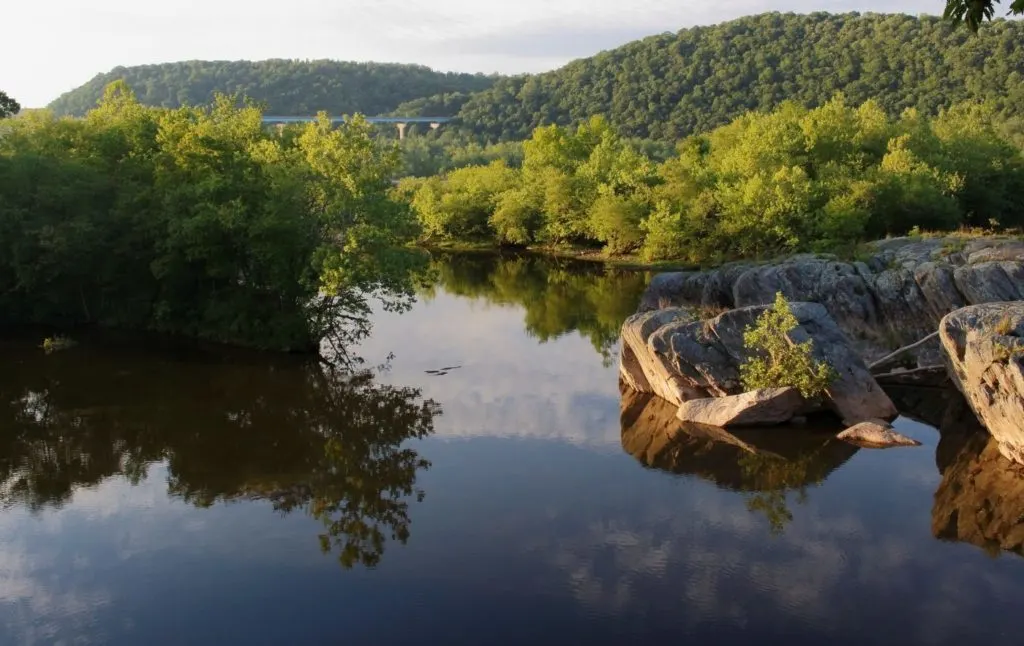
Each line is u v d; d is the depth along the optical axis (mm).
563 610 16625
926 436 25766
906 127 74750
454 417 29922
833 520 20422
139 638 16031
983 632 15484
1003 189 71000
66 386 34031
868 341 32688
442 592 17484
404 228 40656
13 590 17984
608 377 35000
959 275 30844
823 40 171375
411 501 22359
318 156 42938
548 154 96500
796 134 71000
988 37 143875
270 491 23484
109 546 20094
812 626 15844
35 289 44281
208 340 41719
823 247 54250
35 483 24234
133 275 44531
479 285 63000
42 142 46781
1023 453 22578
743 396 27500
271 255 37438
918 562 18219
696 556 18797
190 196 39625
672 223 66250
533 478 23828
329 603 17156
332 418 30188
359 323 41812
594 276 66500
